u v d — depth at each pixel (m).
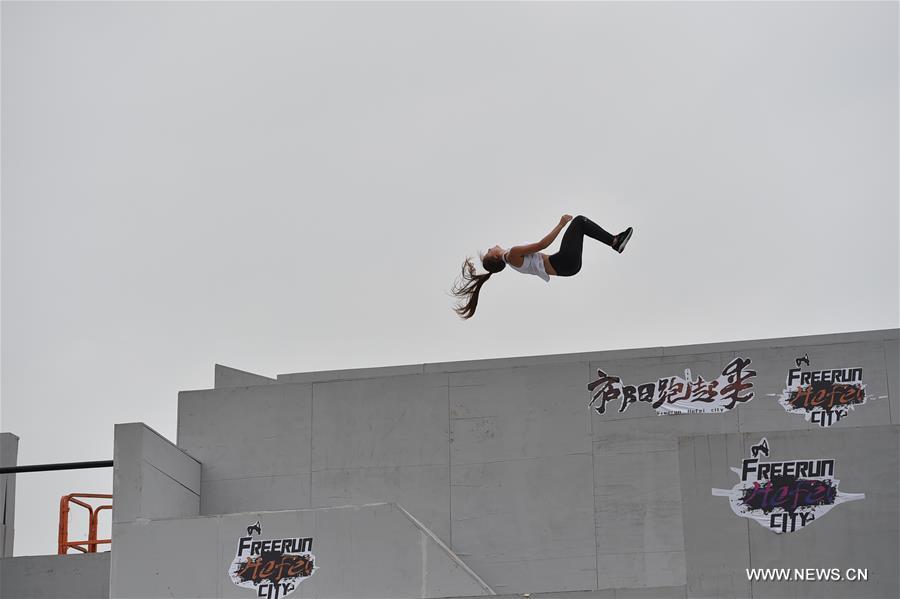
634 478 24.98
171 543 23.64
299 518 23.19
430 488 25.69
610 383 25.55
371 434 26.23
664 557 24.48
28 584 26.41
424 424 26.05
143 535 23.80
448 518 25.44
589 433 25.36
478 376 26.05
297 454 26.48
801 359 25.11
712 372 25.34
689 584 21.11
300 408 26.72
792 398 24.97
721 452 21.48
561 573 24.75
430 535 22.61
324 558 22.91
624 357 26.19
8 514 28.33
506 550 25.06
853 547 20.78
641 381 25.47
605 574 24.59
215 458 26.77
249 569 23.19
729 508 21.27
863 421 24.62
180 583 23.42
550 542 24.94
